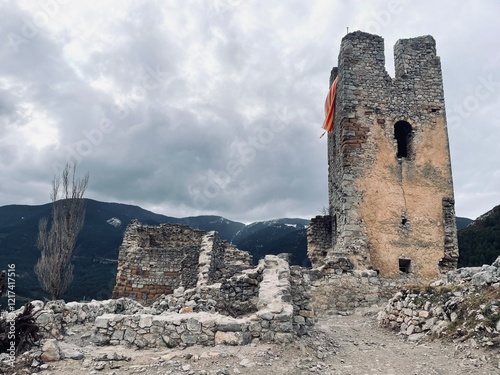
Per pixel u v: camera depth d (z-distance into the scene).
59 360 7.43
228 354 7.49
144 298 20.22
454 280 11.69
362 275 15.77
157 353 7.72
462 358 7.98
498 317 8.51
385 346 9.52
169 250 20.77
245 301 11.27
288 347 8.05
